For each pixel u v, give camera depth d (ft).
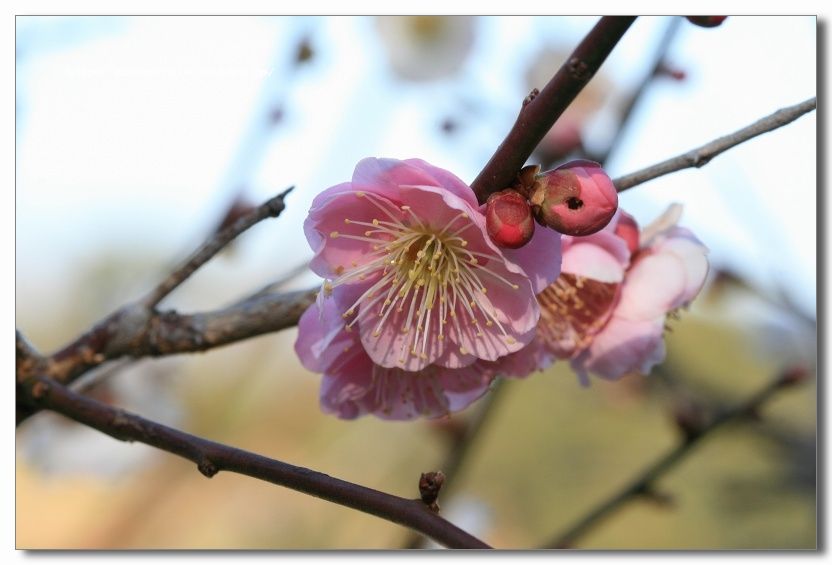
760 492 1.87
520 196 0.94
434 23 1.42
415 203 0.97
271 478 0.96
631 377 1.68
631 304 1.03
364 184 0.96
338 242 0.97
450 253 0.98
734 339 1.76
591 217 0.94
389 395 1.01
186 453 0.98
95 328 1.06
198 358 1.82
